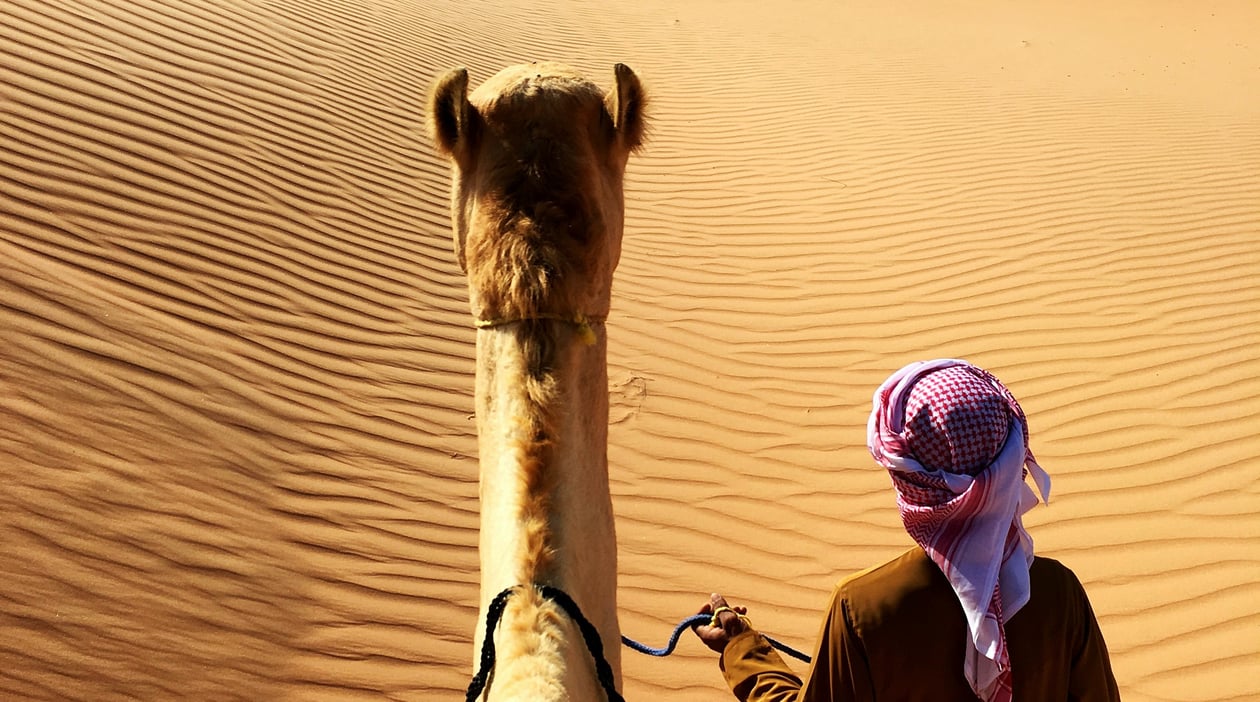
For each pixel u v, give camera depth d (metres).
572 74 2.18
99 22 9.71
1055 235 9.53
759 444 6.68
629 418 6.83
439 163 9.77
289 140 8.99
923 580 1.93
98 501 5.00
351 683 4.55
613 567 1.97
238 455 5.62
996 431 1.80
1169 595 5.35
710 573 5.56
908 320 8.16
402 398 6.53
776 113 13.70
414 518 5.60
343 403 6.31
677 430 6.75
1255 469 6.25
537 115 2.05
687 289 8.63
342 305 7.20
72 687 4.13
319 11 12.91
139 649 4.39
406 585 5.14
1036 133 12.71
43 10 9.49
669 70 15.65
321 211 8.19
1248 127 13.19
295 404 6.15
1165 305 8.21
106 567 4.69
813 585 5.54
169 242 7.06
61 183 7.20
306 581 5.02
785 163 11.75
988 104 14.22
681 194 10.74
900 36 19.52
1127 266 8.88
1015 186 10.81
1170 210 10.07
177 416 5.70
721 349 7.74
